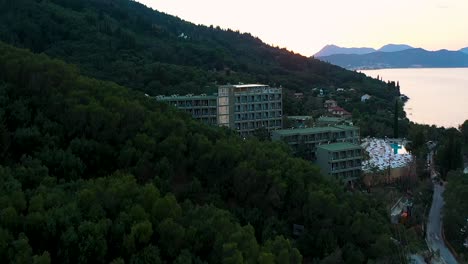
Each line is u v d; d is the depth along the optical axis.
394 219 94.12
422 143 158.62
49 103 74.56
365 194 91.88
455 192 95.56
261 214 67.56
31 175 55.75
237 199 72.00
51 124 70.56
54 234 43.75
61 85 79.06
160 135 76.19
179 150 73.50
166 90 171.12
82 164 65.44
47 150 65.00
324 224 66.44
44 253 39.25
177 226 47.03
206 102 144.25
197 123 89.50
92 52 198.12
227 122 146.12
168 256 46.50
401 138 189.88
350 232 66.06
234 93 146.62
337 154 116.06
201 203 67.25
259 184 71.00
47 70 79.94
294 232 68.44
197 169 73.81
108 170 69.44
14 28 191.38
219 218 52.91
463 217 89.06
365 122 193.38
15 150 65.88
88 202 49.19
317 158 119.00
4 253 39.25
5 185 49.78
